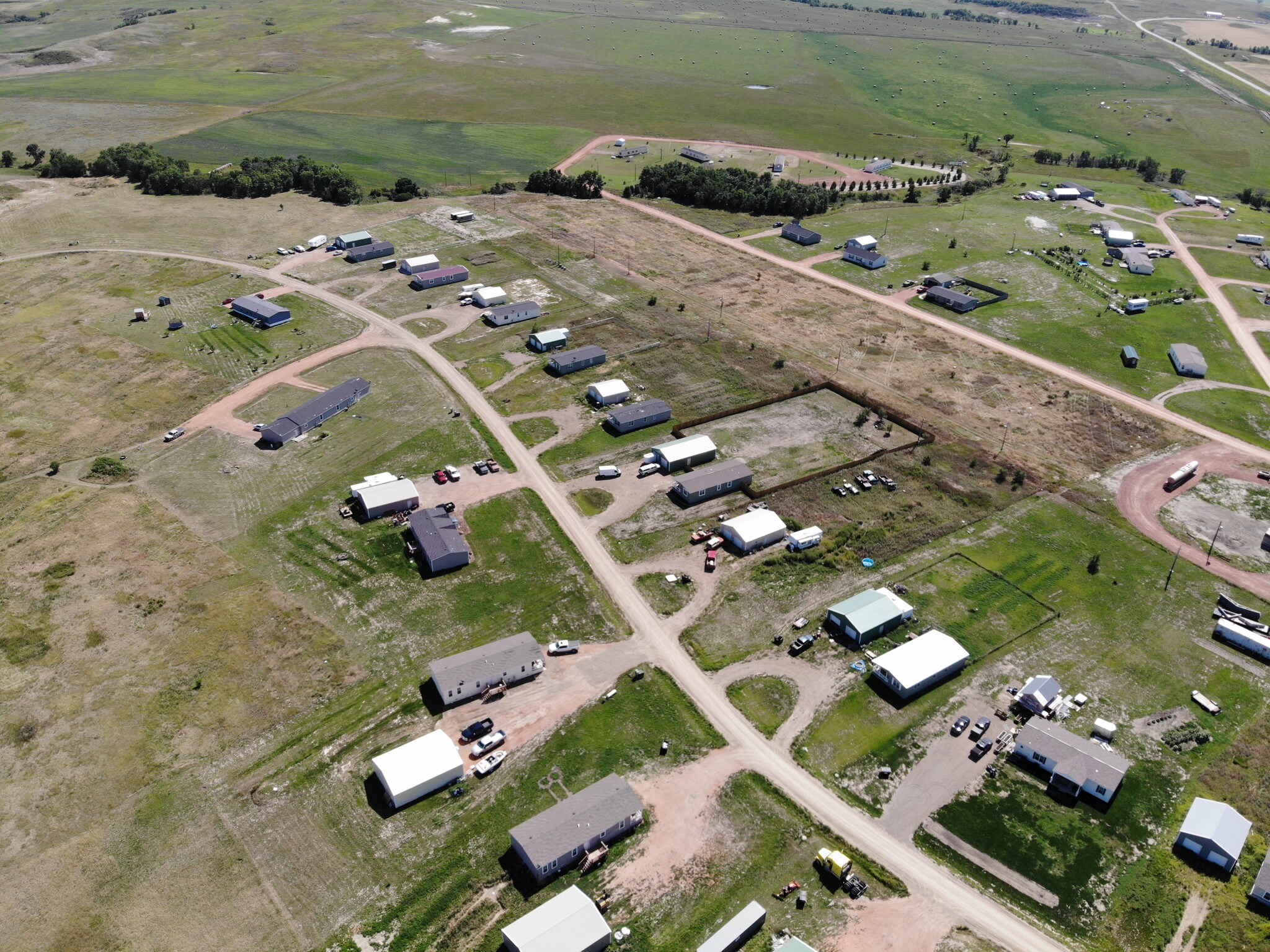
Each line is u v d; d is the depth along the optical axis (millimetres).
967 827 72750
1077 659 90000
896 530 108625
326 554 101812
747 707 83750
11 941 63375
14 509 108688
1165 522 111438
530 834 68625
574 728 81062
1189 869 69750
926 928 64938
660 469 118812
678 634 92375
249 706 82562
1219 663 90000
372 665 87188
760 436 127312
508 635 91250
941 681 87250
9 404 130625
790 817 73312
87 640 89375
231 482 114312
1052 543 107000
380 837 71062
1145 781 77062
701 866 69375
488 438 124938
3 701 82562
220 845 70250
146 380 137250
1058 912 66438
